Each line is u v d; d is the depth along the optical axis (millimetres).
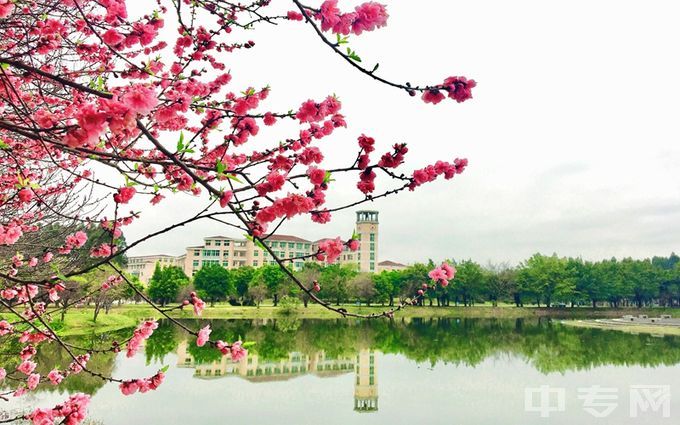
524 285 70688
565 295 69000
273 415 14523
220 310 59375
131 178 3033
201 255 98062
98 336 24516
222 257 98688
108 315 37312
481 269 74625
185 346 28047
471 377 20656
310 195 2949
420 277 67250
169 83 4348
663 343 31938
